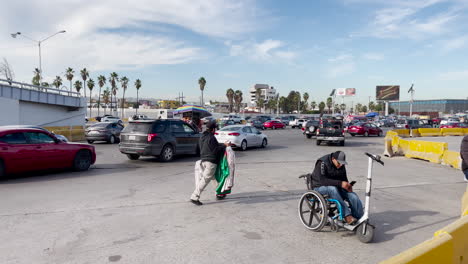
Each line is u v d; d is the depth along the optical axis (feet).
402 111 593.83
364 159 46.80
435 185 28.58
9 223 16.80
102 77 309.42
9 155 26.89
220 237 15.39
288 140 81.25
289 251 13.93
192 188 25.66
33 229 16.01
